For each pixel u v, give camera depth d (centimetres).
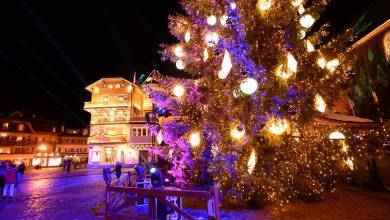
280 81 657
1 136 5647
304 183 800
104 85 4166
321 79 731
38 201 1066
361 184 1039
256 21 745
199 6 764
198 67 842
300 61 726
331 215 642
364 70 1186
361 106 1211
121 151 3850
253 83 439
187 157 861
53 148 6512
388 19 1011
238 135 584
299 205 756
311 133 800
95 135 3916
